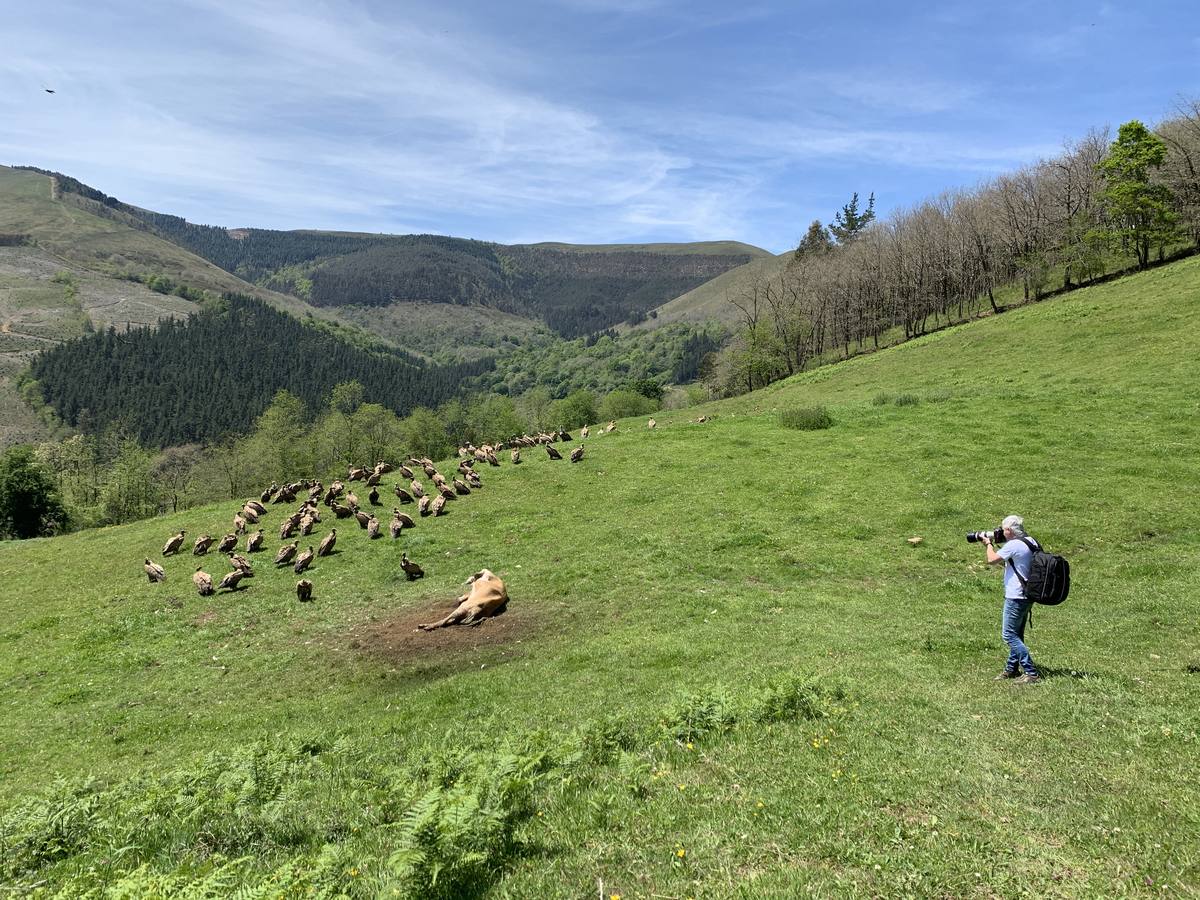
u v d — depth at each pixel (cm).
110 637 2098
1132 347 4244
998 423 3444
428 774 959
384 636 1927
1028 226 8025
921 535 2359
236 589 2411
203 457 19100
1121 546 2075
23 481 6838
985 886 568
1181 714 929
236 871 684
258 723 1463
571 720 1194
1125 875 570
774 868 611
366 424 11350
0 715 1641
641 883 600
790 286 10238
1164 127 7575
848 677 1235
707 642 1606
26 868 784
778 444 3616
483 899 597
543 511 2966
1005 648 1362
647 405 11588
